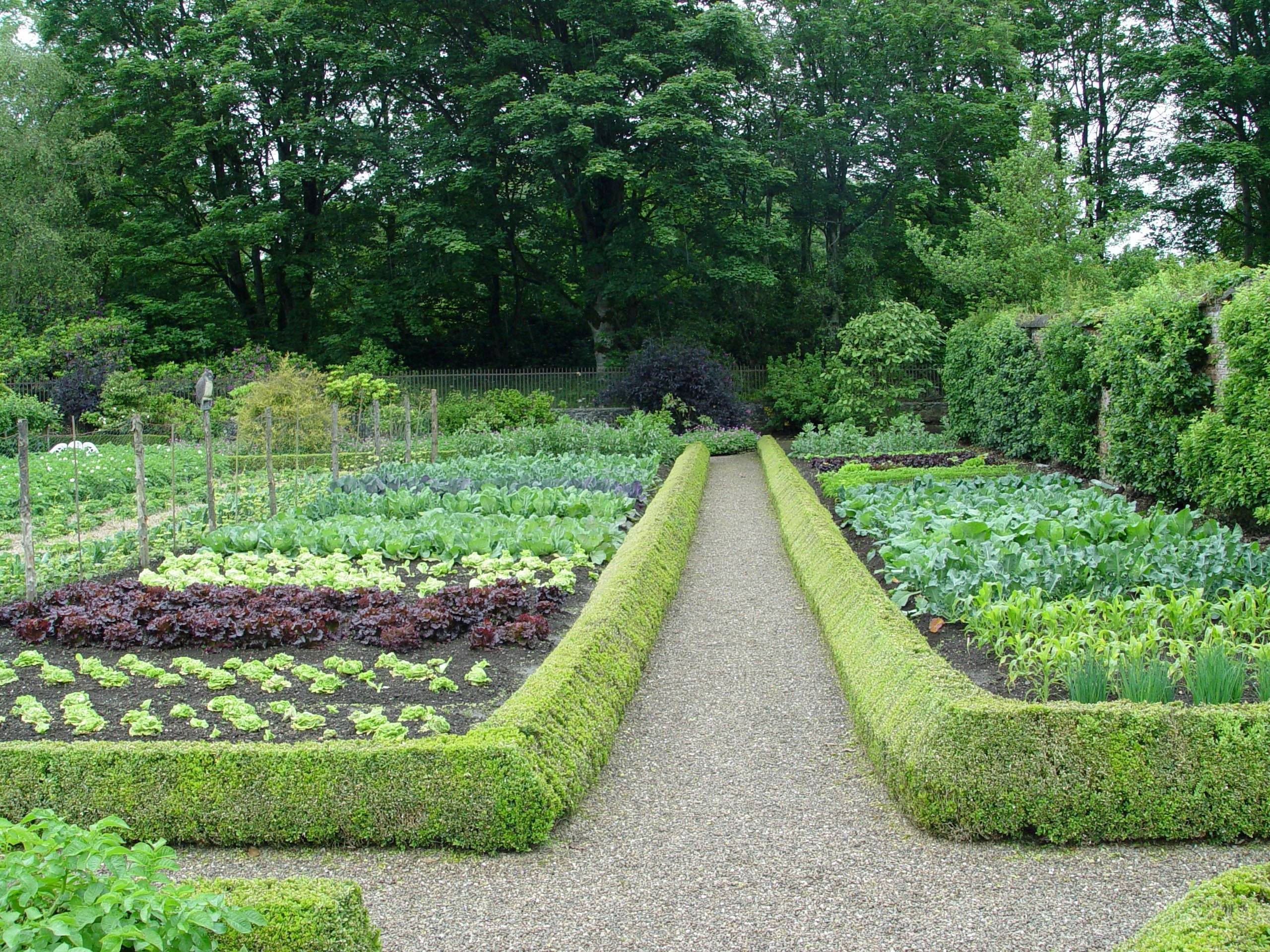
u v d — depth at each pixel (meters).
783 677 7.92
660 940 4.31
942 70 32.59
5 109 30.73
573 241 34.66
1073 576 8.25
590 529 11.76
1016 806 5.12
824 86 33.56
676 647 8.79
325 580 10.09
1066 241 25.34
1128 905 4.50
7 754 5.31
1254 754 5.12
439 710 6.52
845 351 27.36
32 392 28.75
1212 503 11.16
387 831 5.15
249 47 32.19
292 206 34.50
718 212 31.95
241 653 7.93
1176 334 12.32
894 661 6.48
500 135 30.39
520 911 4.57
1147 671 5.91
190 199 34.56
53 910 3.10
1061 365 16.11
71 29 32.91
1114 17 33.28
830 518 12.45
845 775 6.05
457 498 13.86
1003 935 4.28
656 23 29.84
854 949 4.21
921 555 8.88
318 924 3.69
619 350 33.44
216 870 5.00
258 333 35.69
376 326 33.16
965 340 23.38
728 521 15.27
